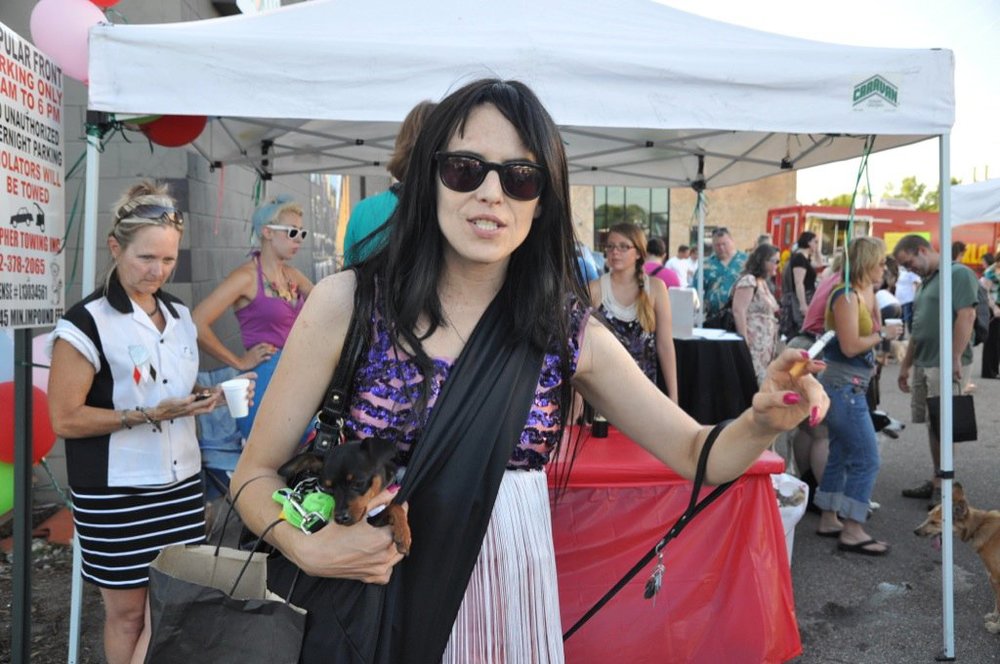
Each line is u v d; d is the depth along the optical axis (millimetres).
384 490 1265
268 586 1348
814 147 5070
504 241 1308
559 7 3207
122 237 2318
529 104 1353
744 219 24812
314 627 1290
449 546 1291
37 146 2637
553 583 1438
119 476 2305
